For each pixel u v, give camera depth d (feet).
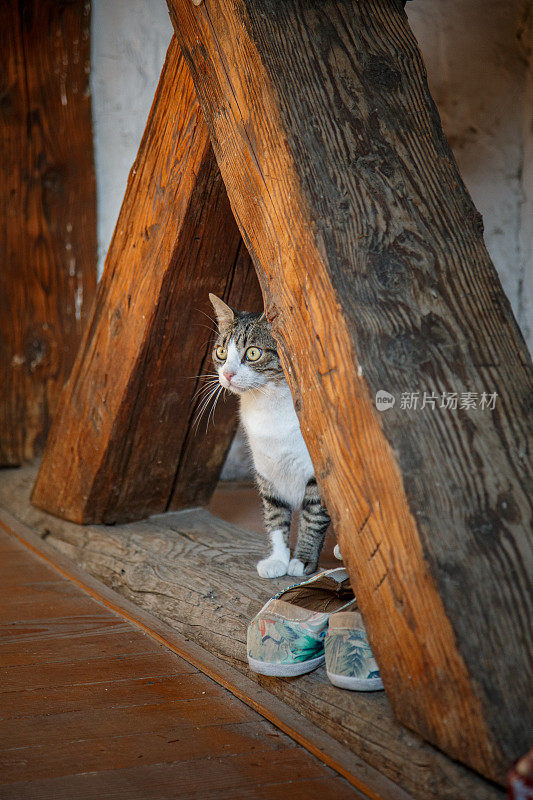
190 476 9.92
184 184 7.37
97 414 9.11
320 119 5.13
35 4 12.87
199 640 6.93
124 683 6.13
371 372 4.51
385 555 4.46
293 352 5.23
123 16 13.04
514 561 4.10
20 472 13.28
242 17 5.40
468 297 4.82
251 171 5.47
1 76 12.87
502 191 12.23
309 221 4.87
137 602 8.05
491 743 3.86
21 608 7.97
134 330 8.30
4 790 4.54
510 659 3.92
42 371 13.78
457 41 11.94
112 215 13.64
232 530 9.42
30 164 13.25
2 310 13.46
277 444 7.51
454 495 4.25
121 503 9.71
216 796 4.51
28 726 5.36
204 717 5.55
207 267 8.02
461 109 12.07
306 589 5.92
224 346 8.03
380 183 5.02
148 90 12.95
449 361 4.60
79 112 13.46
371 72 5.34
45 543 10.37
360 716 4.95
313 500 7.57
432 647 4.16
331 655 5.22
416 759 4.42
